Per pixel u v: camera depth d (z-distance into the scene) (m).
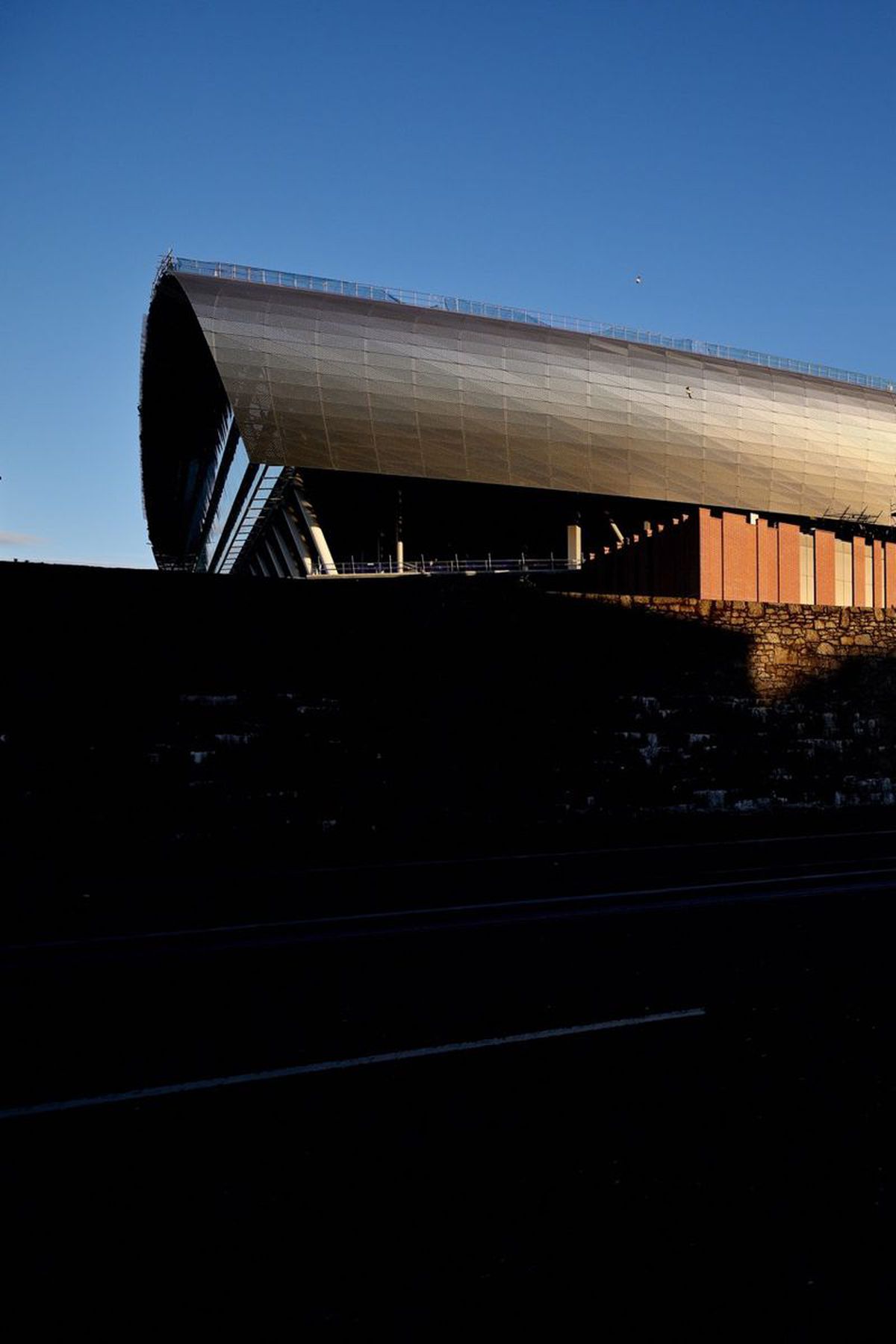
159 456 71.69
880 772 14.05
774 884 8.05
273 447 42.06
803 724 13.53
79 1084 3.64
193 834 10.04
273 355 41.91
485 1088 3.56
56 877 8.74
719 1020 4.14
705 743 12.84
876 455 51.84
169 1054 3.99
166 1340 2.08
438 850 10.49
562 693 12.07
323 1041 4.12
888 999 4.38
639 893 7.67
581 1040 4.08
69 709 9.66
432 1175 2.86
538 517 53.50
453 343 45.25
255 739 10.45
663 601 12.79
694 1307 2.18
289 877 8.82
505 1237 2.51
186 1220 2.62
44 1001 4.79
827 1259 2.39
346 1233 2.54
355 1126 3.23
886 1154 2.88
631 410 47.34
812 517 51.03
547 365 46.50
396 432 43.91
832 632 13.90
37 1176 2.89
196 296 41.94
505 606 11.92
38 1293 2.27
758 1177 2.82
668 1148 3.02
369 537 55.78
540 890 7.91
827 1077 3.40
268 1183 2.83
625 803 12.25
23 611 9.60
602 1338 2.06
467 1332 2.09
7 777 9.31
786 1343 2.04
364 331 43.84
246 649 10.59
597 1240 2.48
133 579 10.18
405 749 11.16
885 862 9.34
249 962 5.54
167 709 10.09
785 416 50.25
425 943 5.96
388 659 11.24
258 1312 2.19
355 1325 2.13
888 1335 2.07
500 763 11.62
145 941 6.14
